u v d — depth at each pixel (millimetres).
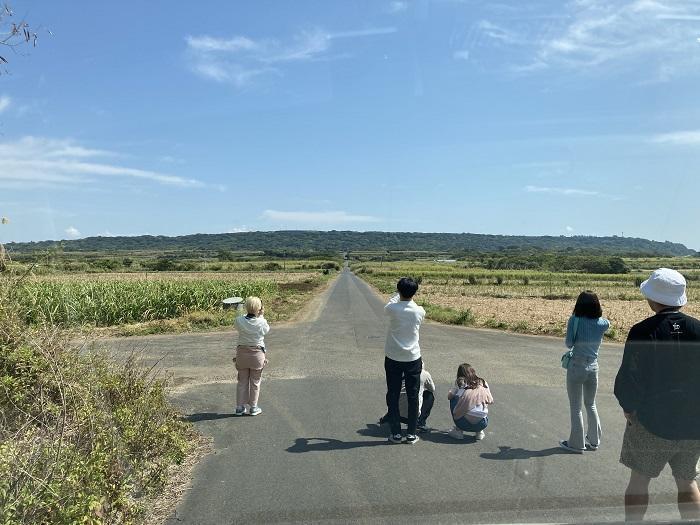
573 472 4840
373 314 23281
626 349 3699
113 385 5430
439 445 5707
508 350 12781
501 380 9164
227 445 5766
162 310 21578
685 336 3535
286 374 9719
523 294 43500
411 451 5504
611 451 5422
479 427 5750
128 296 20719
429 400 6320
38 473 3525
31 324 5863
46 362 4922
